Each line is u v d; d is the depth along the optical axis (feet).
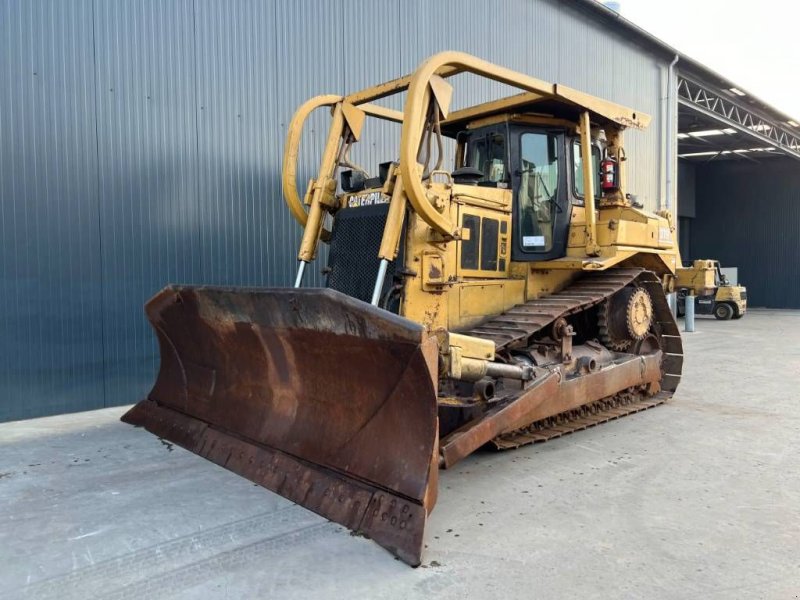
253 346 14.76
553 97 17.49
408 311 15.43
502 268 18.48
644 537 11.73
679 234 96.12
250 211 25.98
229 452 15.61
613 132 21.13
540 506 13.33
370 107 20.02
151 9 23.22
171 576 10.28
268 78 26.43
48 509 13.15
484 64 15.61
